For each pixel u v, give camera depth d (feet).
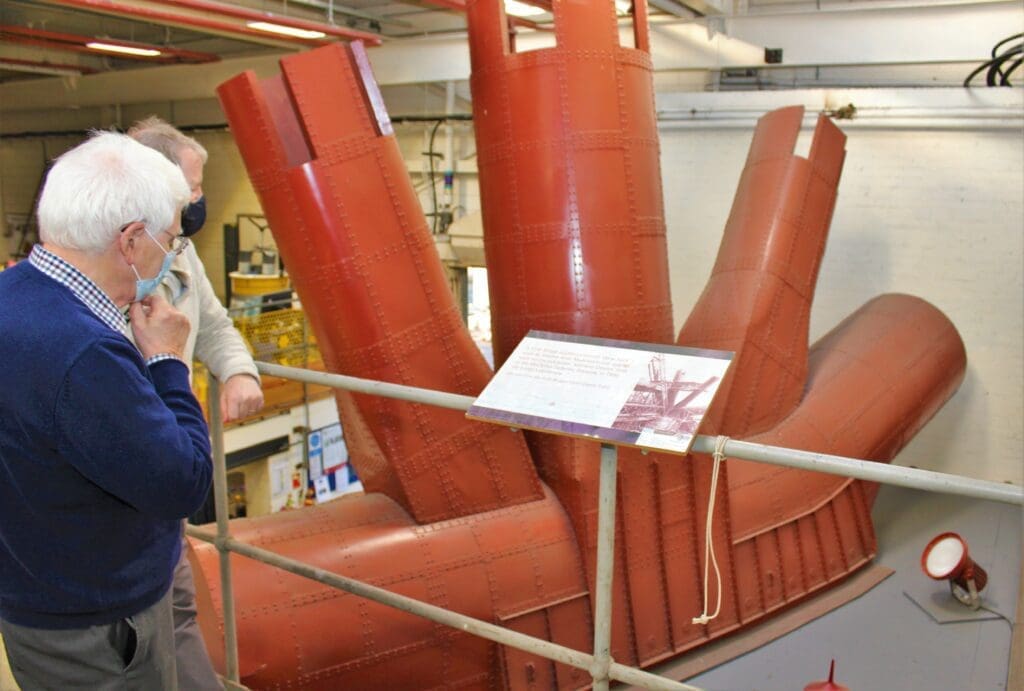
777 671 14.70
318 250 11.84
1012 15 22.02
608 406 6.35
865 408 18.94
